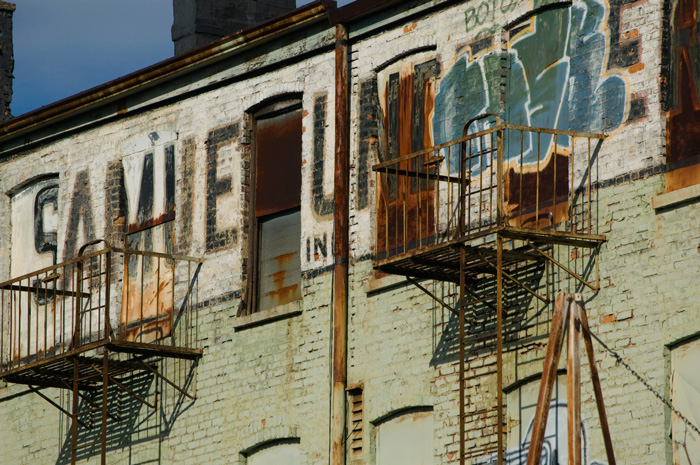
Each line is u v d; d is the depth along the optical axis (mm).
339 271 31109
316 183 32219
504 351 28188
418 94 30750
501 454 25781
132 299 35531
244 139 33875
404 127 30906
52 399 36938
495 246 28562
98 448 35469
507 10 29312
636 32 27266
